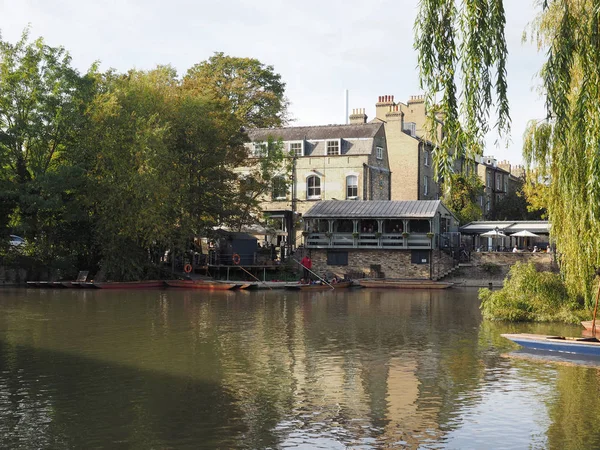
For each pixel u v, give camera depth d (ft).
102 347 68.74
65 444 39.19
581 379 55.62
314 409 46.85
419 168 208.13
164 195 144.77
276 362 62.18
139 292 135.64
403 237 167.43
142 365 60.18
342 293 140.77
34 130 144.25
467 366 60.90
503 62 45.47
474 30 44.52
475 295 136.77
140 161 144.25
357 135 192.34
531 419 44.50
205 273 168.86
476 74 44.34
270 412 45.93
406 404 48.11
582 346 65.82
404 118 230.27
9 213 148.15
